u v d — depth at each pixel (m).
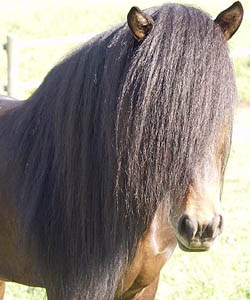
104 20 16.86
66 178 3.26
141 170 2.97
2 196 3.58
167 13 2.98
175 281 5.41
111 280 3.31
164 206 3.24
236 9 3.06
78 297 3.35
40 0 19.95
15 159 3.52
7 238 3.65
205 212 2.86
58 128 3.29
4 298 5.16
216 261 5.86
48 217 3.33
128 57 3.01
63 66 3.41
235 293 5.25
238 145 9.97
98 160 3.19
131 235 3.25
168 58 2.86
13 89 8.55
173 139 2.85
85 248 3.28
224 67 2.91
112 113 3.04
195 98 2.83
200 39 2.90
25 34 15.95
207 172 2.90
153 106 2.86
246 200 7.95
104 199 3.20
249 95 12.23
